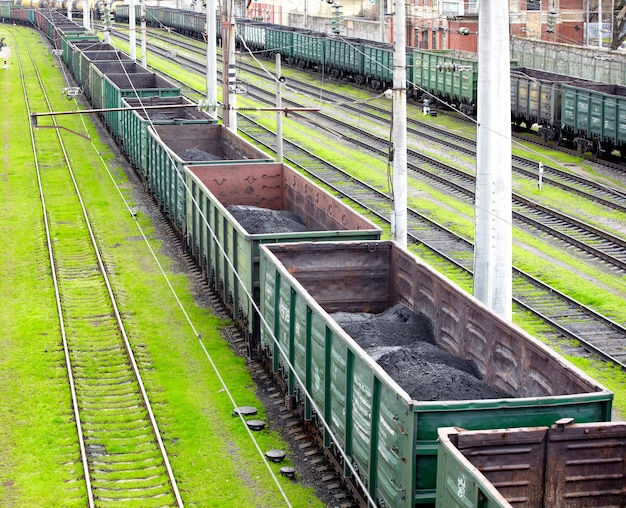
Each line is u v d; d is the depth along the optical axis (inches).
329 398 686.5
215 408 840.3
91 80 2652.6
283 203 1296.8
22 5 6791.3
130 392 879.1
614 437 523.8
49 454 749.9
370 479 598.5
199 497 683.4
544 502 520.7
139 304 1132.5
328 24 4220.0
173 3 6614.2
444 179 1760.6
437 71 2610.7
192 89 3105.3
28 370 925.2
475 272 876.0
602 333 1021.2
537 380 610.2
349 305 897.5
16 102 2859.3
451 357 715.4
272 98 2893.7
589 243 1354.6
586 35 2874.0
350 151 2092.8
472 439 506.0
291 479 709.9
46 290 1188.5
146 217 1539.1
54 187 1775.3
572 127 1984.5
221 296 1099.3
